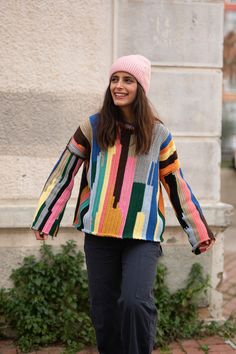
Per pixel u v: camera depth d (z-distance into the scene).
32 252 4.11
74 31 4.08
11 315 3.95
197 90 4.30
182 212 2.96
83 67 4.12
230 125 17.92
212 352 3.86
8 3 3.98
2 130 4.06
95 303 3.07
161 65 4.23
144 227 2.84
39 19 4.03
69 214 4.07
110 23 4.13
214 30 4.28
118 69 2.88
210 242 2.99
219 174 4.38
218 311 4.35
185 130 4.31
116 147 2.88
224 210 4.25
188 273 4.30
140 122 2.84
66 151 3.00
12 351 3.79
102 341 3.16
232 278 6.06
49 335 3.89
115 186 2.84
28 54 4.04
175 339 4.05
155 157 2.89
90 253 2.98
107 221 2.83
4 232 4.06
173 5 4.20
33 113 4.09
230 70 16.78
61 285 4.00
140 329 2.80
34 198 4.13
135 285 2.78
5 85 4.03
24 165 4.10
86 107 4.14
